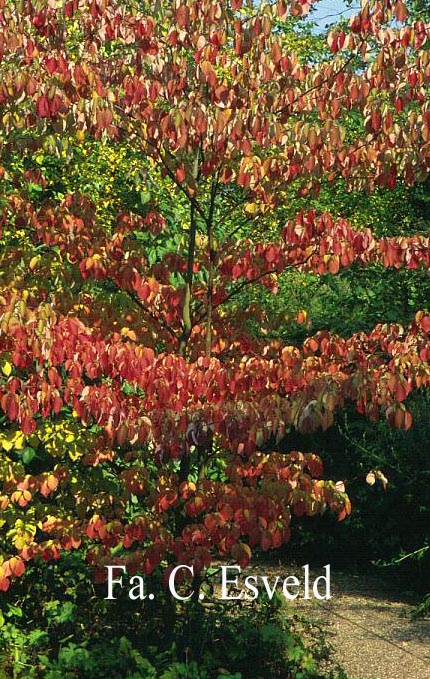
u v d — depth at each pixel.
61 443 4.71
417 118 4.52
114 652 4.74
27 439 4.65
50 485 4.52
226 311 5.37
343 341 4.81
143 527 4.36
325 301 9.32
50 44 4.42
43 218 4.66
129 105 4.35
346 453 8.30
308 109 4.61
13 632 4.94
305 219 4.44
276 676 4.92
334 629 6.43
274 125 4.28
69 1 4.29
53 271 4.80
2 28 4.22
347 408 8.41
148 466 5.22
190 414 4.20
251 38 4.33
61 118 4.36
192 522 4.83
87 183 7.86
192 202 4.83
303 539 8.56
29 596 5.50
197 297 5.19
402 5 4.36
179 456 4.23
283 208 8.40
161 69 4.43
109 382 4.96
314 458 4.39
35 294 4.77
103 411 4.11
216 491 4.38
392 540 7.75
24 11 4.30
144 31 4.38
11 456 5.89
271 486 4.29
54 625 5.29
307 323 5.05
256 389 4.48
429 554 7.48
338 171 4.81
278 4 4.35
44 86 4.18
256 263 4.64
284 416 4.22
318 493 4.36
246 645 5.02
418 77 4.49
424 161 4.58
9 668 4.77
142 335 4.86
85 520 4.61
